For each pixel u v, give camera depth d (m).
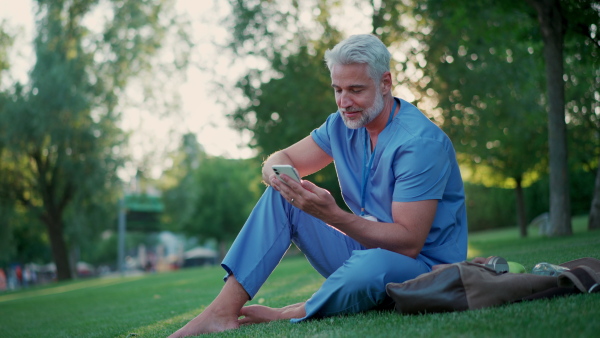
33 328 4.91
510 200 28.08
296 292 4.77
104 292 10.77
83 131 21.34
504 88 15.34
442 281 2.16
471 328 1.76
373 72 2.49
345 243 2.74
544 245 7.15
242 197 45.91
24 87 21.27
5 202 23.25
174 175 26.12
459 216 2.63
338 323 2.25
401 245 2.40
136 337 3.05
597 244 5.44
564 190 9.39
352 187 2.77
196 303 5.23
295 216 2.68
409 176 2.43
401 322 2.04
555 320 1.71
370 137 2.71
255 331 2.33
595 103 15.44
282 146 16.52
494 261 2.36
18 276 41.09
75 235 23.64
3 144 21.22
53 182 23.33
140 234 81.88
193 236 46.28
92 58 22.08
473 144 15.84
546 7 9.33
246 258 2.62
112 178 22.28
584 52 9.82
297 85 16.05
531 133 15.84
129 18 22.27
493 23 11.42
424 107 15.30
